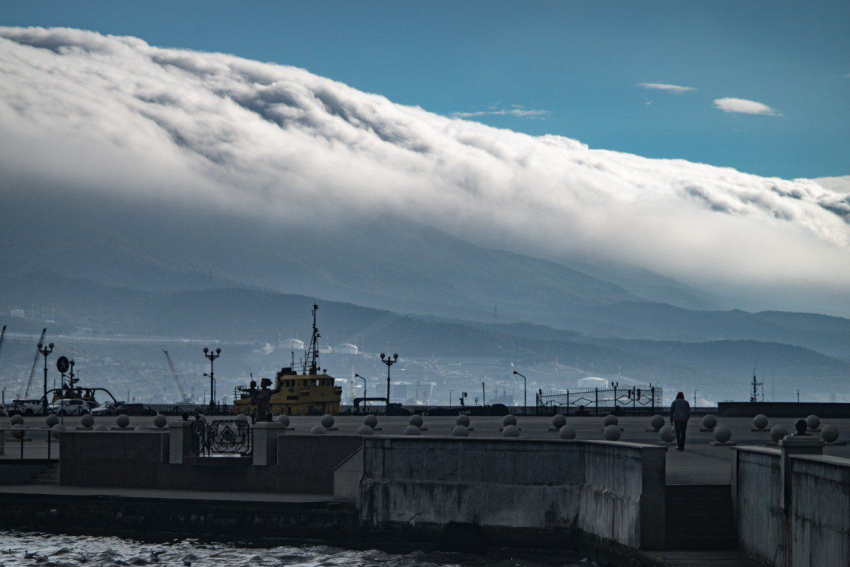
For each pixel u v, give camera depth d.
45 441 110.88
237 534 74.62
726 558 53.44
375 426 100.56
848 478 41.88
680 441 80.69
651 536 56.25
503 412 172.38
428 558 68.44
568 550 67.06
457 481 70.81
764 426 106.25
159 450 82.19
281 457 78.50
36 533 78.69
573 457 67.81
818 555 44.81
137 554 71.19
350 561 68.19
